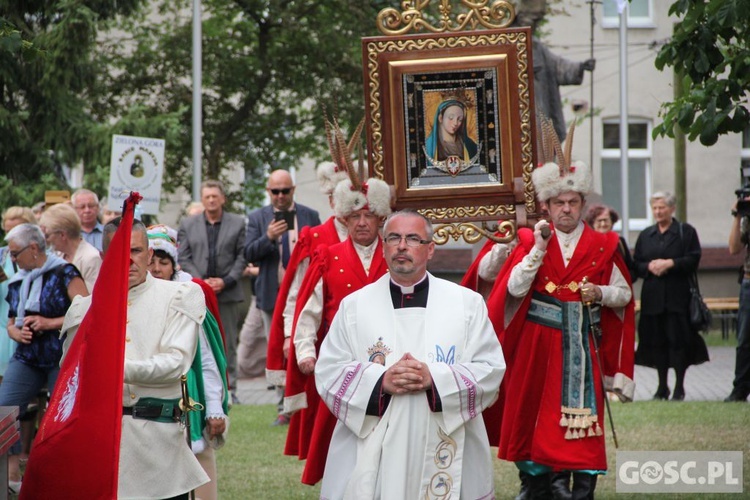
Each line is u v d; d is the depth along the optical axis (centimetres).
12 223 1656
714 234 4731
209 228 2091
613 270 1243
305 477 1158
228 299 2086
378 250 1187
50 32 3039
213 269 2077
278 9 4119
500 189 1237
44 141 3169
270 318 1959
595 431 1194
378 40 1234
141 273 924
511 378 1224
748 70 1238
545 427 1195
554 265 1216
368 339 906
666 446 1548
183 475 921
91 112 4156
